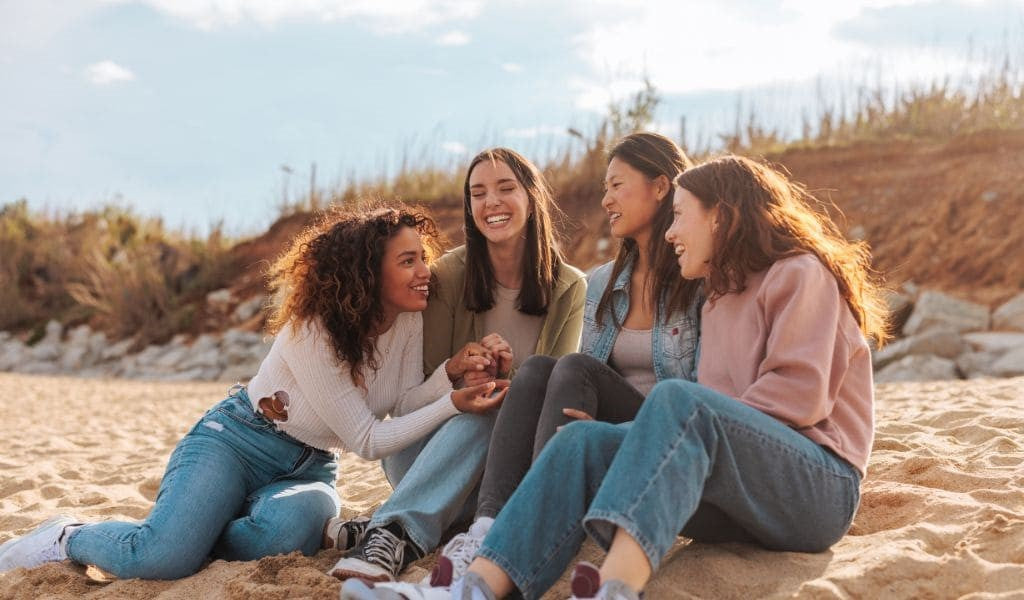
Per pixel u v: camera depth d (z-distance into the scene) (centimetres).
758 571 235
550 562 215
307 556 287
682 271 256
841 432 238
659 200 289
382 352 302
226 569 270
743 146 1189
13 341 1453
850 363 245
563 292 335
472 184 320
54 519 295
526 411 260
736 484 220
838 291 241
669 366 282
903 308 939
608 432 225
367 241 286
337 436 298
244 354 1249
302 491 290
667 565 244
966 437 373
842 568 232
